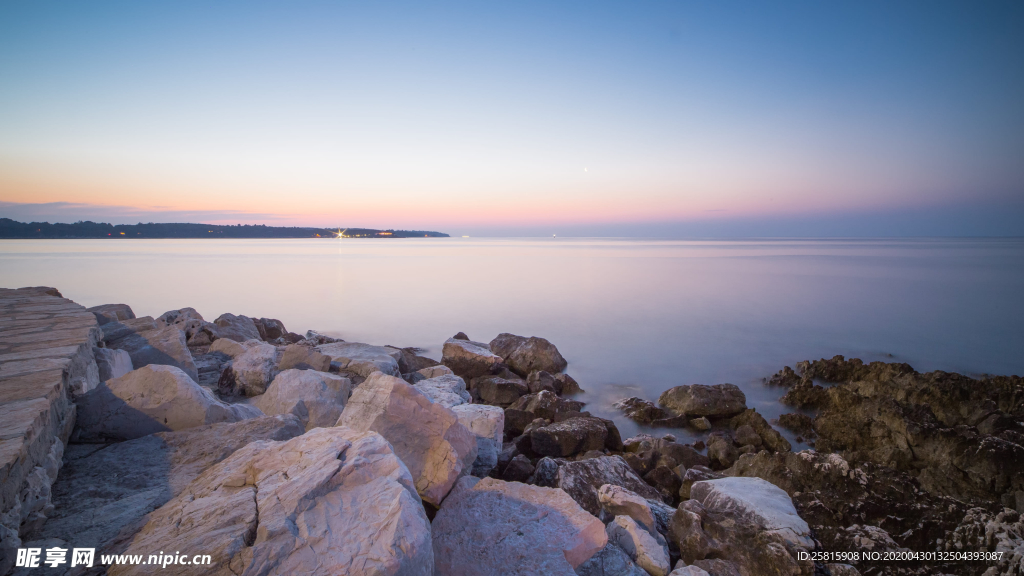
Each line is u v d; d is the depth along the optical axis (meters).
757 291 47.78
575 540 4.57
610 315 34.34
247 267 74.12
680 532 5.94
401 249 171.62
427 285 52.12
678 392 15.88
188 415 5.71
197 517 3.29
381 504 3.31
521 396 16.11
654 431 14.33
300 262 89.19
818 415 15.45
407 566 2.89
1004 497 8.22
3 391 4.84
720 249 174.25
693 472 8.80
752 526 5.73
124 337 10.22
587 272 70.00
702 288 50.09
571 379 18.27
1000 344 26.00
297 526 3.10
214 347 12.07
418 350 23.70
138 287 45.78
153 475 4.54
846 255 121.06
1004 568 5.65
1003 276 62.22
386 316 33.72
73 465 4.71
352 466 3.63
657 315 34.34
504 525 4.66
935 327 30.36
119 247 155.25
